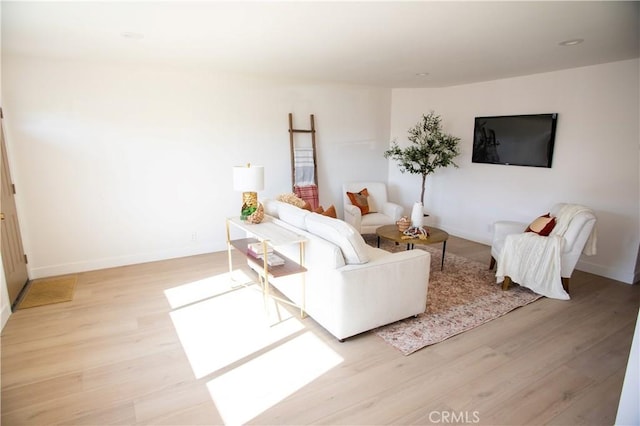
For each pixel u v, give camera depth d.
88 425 1.89
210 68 4.21
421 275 2.92
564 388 2.20
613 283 3.85
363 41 3.00
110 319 2.99
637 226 3.74
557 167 4.34
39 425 1.88
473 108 5.21
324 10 2.29
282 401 2.07
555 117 4.24
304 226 3.12
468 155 5.36
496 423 1.92
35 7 2.22
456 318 3.04
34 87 3.57
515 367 2.40
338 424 1.91
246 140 4.79
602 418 1.96
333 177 5.66
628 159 3.74
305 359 2.47
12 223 3.38
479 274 4.04
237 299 3.37
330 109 5.40
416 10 2.29
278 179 5.14
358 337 2.74
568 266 3.47
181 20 2.47
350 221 5.03
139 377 2.27
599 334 2.82
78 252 4.00
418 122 5.85
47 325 2.89
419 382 2.24
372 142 5.91
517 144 4.67
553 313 3.16
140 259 4.34
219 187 4.70
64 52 3.35
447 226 5.84
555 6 2.22
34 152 3.65
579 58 3.59
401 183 6.14
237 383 2.22
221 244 4.84
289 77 4.84
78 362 2.42
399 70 4.25
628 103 3.69
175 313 3.10
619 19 2.46
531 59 3.64
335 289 2.58
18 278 3.41
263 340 2.70
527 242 3.52
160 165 4.29
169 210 4.43
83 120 3.83
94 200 4.00
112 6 2.20
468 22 2.53
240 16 2.39
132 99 4.03
